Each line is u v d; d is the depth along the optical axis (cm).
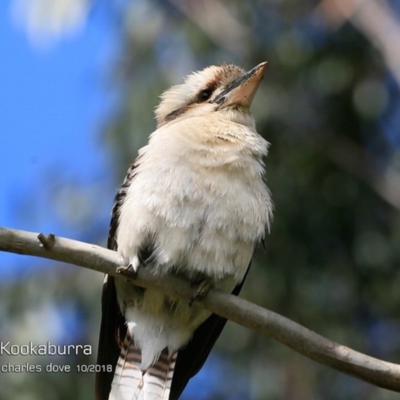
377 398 1317
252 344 1308
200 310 850
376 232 1390
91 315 1288
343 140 1434
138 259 803
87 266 764
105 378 858
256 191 833
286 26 1441
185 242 802
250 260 841
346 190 1400
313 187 1390
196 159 819
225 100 914
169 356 860
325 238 1370
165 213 806
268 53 1424
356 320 1368
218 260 806
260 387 1298
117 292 859
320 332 1326
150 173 823
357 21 1436
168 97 970
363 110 1427
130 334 859
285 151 1397
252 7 1444
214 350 1315
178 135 838
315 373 1309
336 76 1423
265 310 755
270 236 1336
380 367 721
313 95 1438
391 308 1379
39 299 1292
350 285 1367
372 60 1446
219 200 810
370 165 1427
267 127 1385
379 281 1377
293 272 1328
